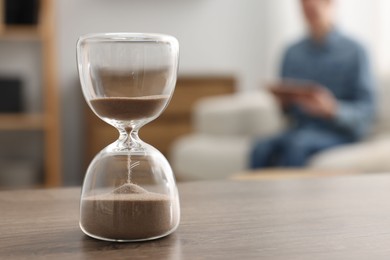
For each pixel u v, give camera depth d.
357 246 0.66
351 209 0.87
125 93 0.65
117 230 0.68
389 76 2.92
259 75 4.06
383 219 0.80
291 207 0.89
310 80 2.95
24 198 0.97
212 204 0.92
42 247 0.66
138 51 0.65
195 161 2.88
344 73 2.84
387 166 2.02
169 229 0.71
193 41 3.97
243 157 2.68
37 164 3.74
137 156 0.71
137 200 0.69
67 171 3.77
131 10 3.87
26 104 3.64
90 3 3.80
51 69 3.39
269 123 3.09
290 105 2.96
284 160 2.62
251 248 0.65
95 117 3.51
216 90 3.71
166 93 0.68
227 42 4.02
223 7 4.00
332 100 2.79
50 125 3.39
